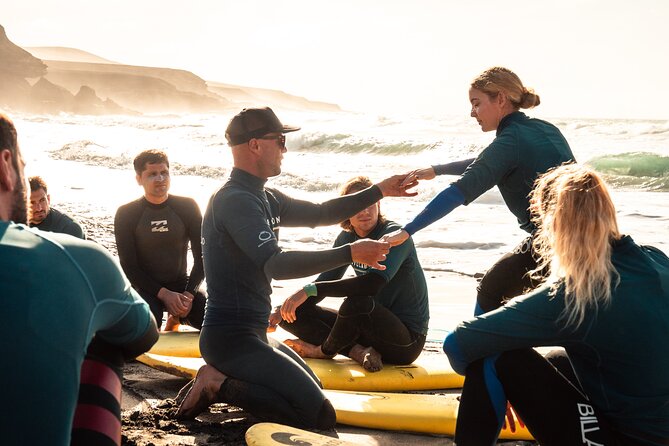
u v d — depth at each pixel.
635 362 2.36
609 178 18.86
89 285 1.58
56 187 15.53
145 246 5.34
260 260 3.39
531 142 3.78
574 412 2.53
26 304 1.45
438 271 8.09
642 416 2.41
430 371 4.39
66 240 1.61
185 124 52.97
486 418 2.68
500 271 3.97
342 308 4.36
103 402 1.71
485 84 3.93
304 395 3.49
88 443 1.64
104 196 14.13
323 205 4.09
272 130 3.57
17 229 1.56
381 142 27.75
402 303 4.50
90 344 1.78
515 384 2.62
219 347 3.58
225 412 3.77
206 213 3.67
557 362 2.85
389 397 3.86
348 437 3.47
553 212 2.50
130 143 30.72
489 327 2.57
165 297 5.26
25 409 1.41
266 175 3.64
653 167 19.73
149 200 5.31
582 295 2.37
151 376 4.40
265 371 3.50
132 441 3.18
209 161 21.98
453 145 25.72
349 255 3.28
